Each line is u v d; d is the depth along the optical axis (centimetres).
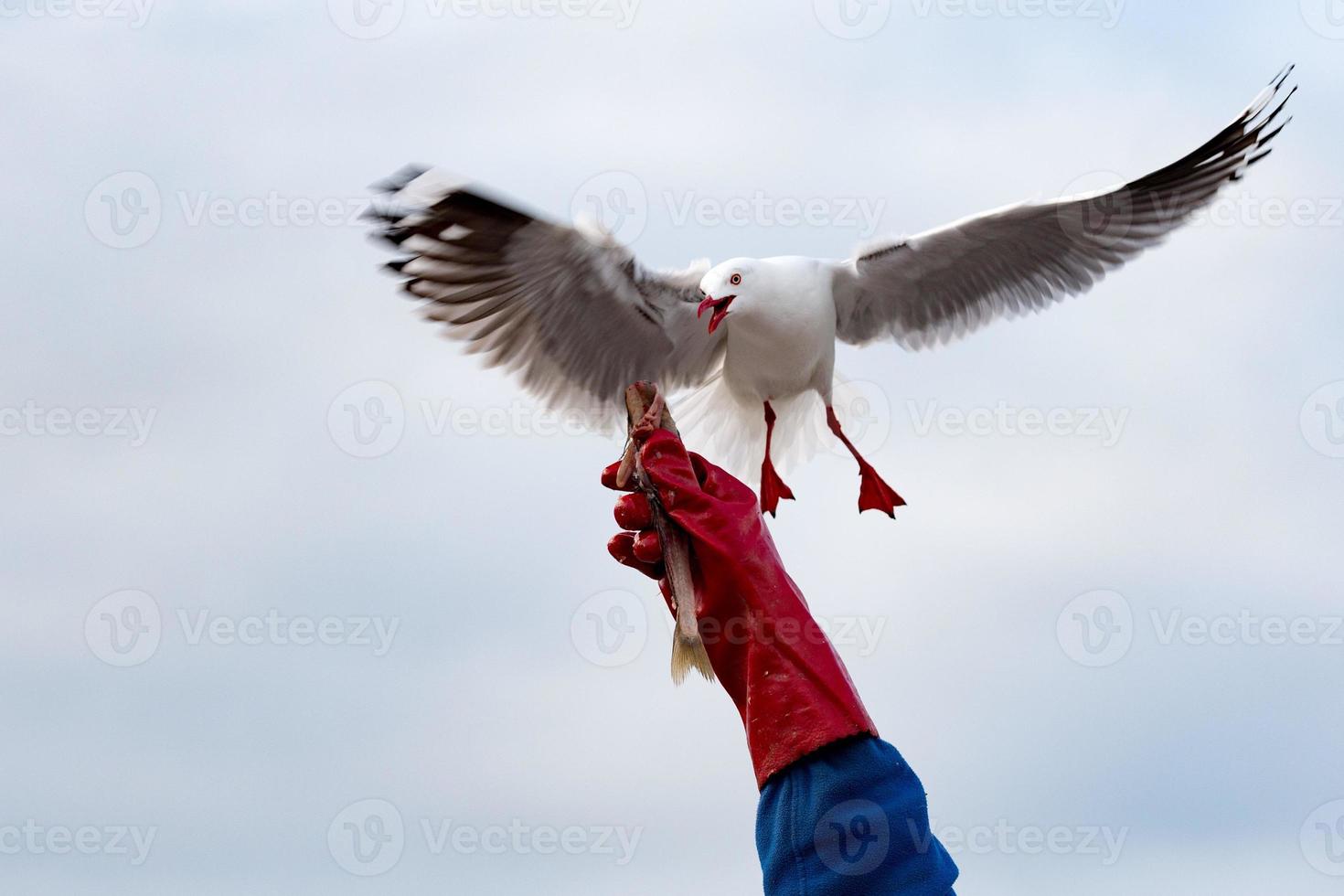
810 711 585
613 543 640
